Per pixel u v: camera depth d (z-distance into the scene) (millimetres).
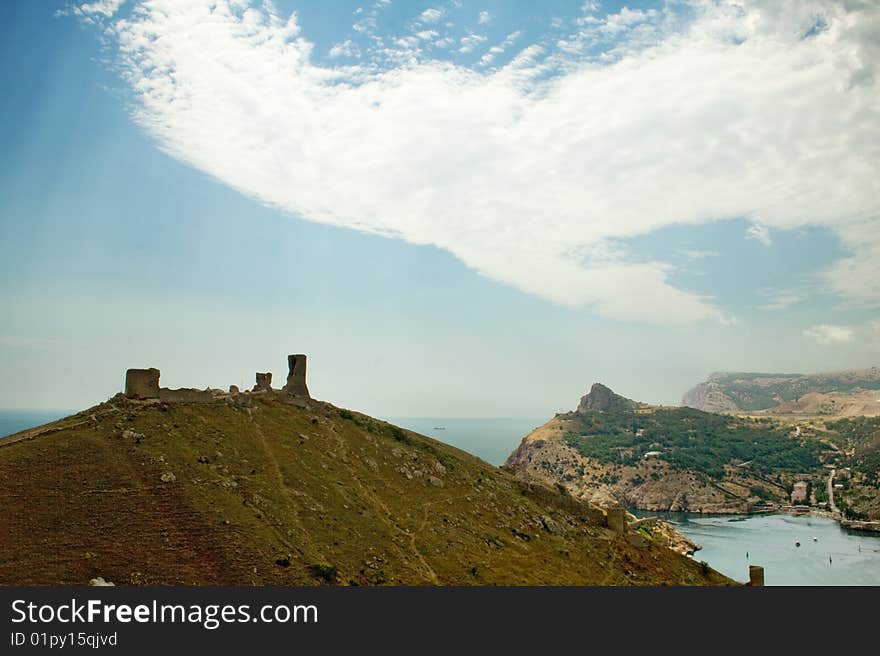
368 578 68062
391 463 102250
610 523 118438
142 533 60719
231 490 71188
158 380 86938
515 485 120500
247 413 92062
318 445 93625
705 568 115875
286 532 68438
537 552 93875
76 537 58219
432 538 84062
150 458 70875
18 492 61531
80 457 68312
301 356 110688
